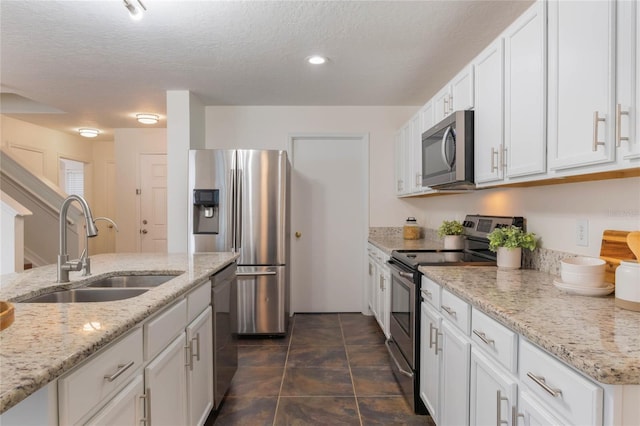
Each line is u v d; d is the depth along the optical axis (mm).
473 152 1980
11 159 4035
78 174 5969
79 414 830
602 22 1096
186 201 3371
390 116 3896
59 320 1005
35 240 4184
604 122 1091
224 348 2164
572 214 1657
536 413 982
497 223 2252
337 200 3998
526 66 1491
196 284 1621
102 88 3240
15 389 634
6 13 1980
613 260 1408
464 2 1914
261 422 1978
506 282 1592
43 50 2447
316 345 3082
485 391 1284
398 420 1994
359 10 1988
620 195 1396
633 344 875
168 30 2189
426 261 2123
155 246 4969
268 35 2270
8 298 1286
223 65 2738
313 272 4004
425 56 2582
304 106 3850
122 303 1188
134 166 4941
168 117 3332
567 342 887
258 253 3262
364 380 2453
